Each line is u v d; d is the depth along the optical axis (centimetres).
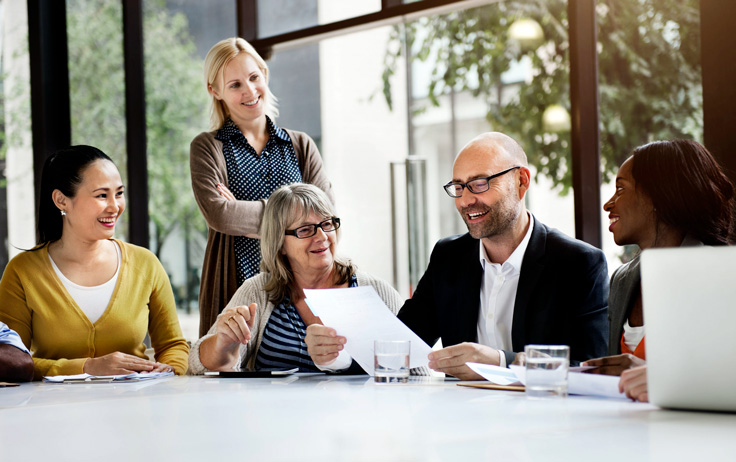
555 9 318
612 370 148
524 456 86
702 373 117
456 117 348
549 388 138
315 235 233
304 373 207
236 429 109
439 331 228
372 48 370
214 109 311
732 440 95
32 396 165
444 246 230
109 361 212
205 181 293
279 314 234
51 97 471
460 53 345
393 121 365
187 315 426
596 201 301
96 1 458
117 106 453
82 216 241
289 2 392
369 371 182
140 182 442
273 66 397
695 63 279
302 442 97
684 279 118
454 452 88
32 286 241
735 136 252
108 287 247
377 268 371
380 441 96
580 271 208
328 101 381
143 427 114
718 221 182
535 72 323
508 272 216
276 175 305
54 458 94
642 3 289
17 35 479
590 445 92
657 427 105
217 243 301
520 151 220
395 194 364
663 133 287
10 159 480
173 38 433
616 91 296
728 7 252
